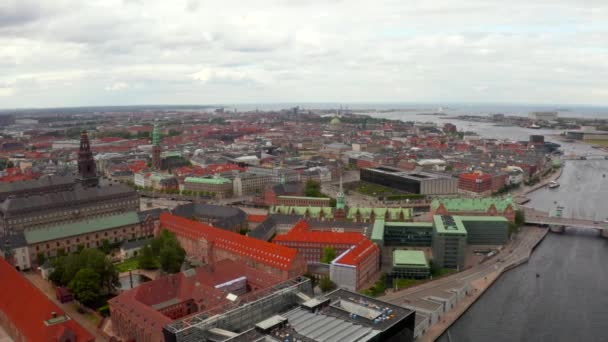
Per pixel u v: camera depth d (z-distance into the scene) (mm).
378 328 136625
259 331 134500
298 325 138375
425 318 191750
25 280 179375
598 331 195250
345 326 137625
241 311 144750
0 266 198125
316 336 131375
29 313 161375
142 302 178000
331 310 149125
